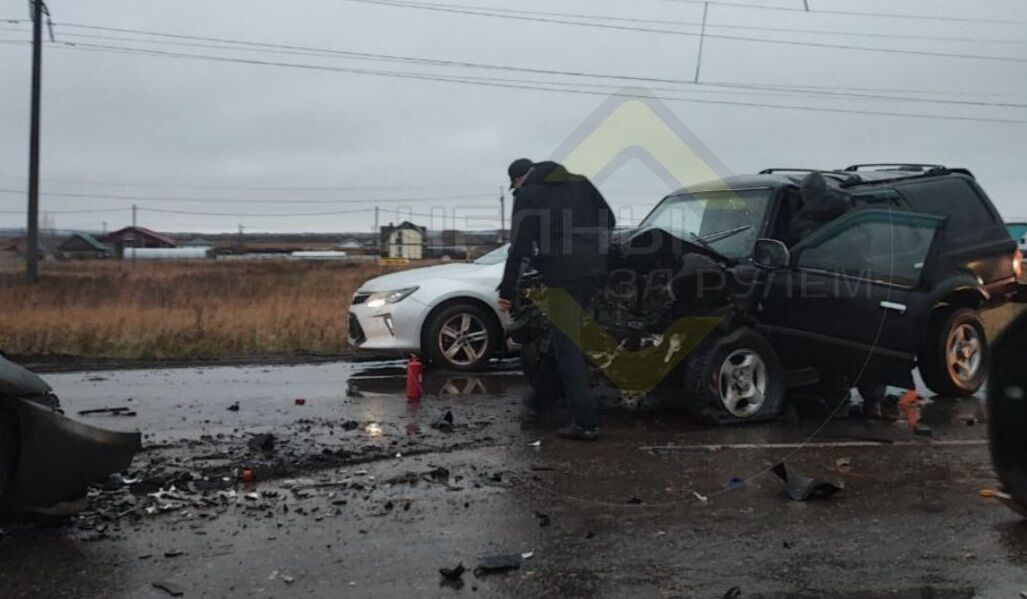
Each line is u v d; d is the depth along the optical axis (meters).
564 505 5.30
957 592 4.09
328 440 6.81
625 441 6.92
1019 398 4.76
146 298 18.30
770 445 6.83
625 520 5.05
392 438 6.90
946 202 9.09
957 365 8.84
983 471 6.10
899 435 7.23
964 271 8.79
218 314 14.66
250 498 5.36
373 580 4.19
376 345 10.28
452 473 5.93
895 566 4.39
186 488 5.54
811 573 4.30
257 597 3.99
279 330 13.56
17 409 4.62
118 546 4.58
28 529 4.81
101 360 12.02
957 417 8.00
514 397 8.78
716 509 5.25
